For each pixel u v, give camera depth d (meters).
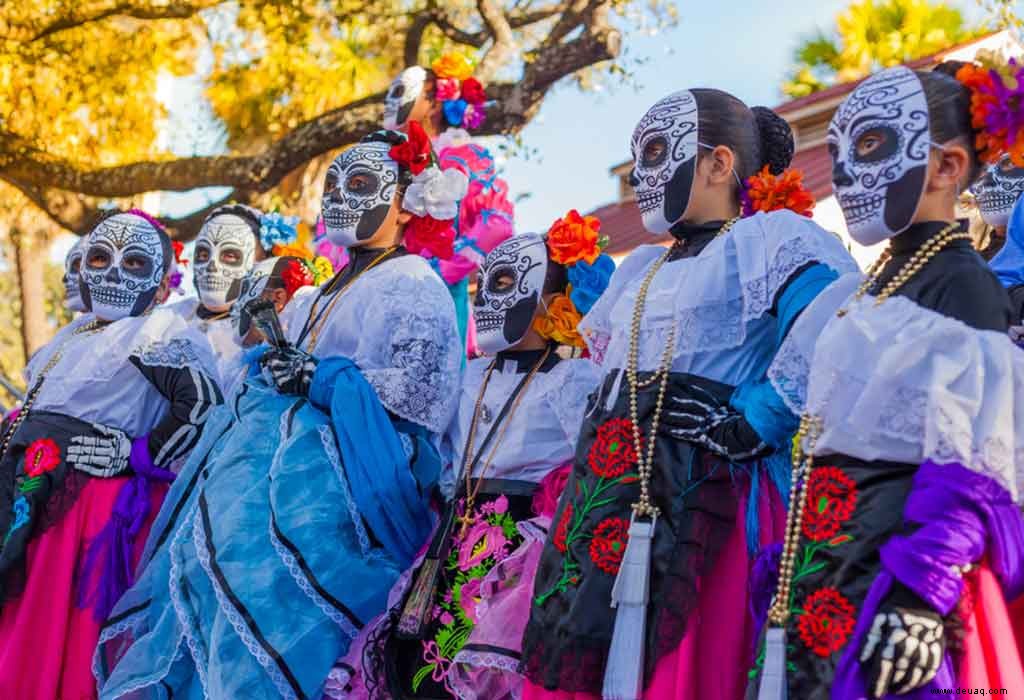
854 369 3.10
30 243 13.17
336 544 4.30
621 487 3.63
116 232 5.34
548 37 10.90
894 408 3.02
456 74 6.78
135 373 5.09
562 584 3.64
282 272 5.64
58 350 5.37
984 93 3.22
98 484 4.98
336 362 4.49
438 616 4.29
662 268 3.83
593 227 4.55
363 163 4.79
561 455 4.38
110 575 4.88
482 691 4.16
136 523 4.94
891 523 2.99
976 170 3.31
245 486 4.40
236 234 6.16
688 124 3.84
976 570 2.91
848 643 2.96
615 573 3.56
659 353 3.70
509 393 4.51
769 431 3.41
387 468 4.39
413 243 4.84
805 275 3.46
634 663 3.41
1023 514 3.14
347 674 4.26
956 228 3.22
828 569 3.04
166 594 4.53
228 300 6.14
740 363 3.63
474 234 6.11
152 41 12.51
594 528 3.63
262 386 4.65
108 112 12.49
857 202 3.30
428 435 4.61
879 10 16.56
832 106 12.46
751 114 3.92
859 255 9.61
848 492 3.07
